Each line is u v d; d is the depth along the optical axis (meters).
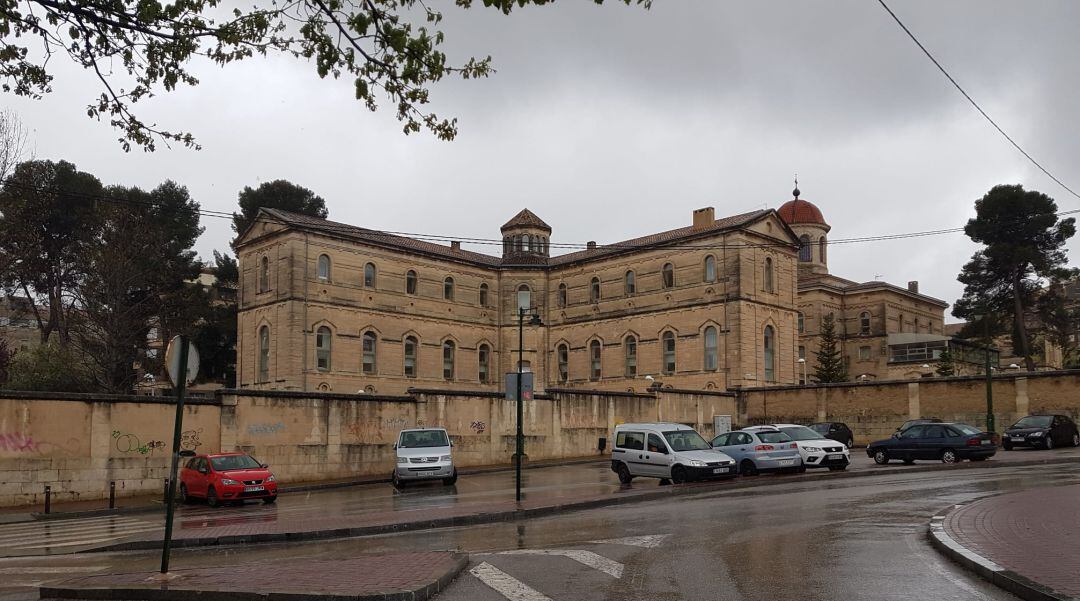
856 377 89.44
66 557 17.11
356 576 11.81
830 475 30.84
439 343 66.12
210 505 29.56
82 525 24.45
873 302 90.12
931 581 11.45
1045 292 75.75
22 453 30.75
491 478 37.69
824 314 89.50
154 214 66.44
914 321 95.12
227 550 17.23
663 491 26.55
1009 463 33.09
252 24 11.19
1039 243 73.81
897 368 86.38
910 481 27.22
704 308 60.47
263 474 29.91
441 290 66.81
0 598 12.05
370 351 62.25
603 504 24.28
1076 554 12.39
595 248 69.06
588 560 13.69
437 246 69.62
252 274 61.81
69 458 31.70
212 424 35.72
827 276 92.50
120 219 59.47
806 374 88.44
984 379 47.69
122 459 32.91
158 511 29.02
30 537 21.33
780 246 62.94
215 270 75.69
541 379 69.38
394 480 34.56
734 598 10.67
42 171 57.84
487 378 69.38
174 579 12.38
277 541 18.38
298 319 58.12
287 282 58.31
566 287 69.44
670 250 62.94
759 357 59.94
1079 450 39.50
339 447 39.41
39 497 30.91
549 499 25.02
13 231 56.84
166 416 34.31
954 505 19.09
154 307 65.50
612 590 11.30
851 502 21.50
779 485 28.17
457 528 19.80
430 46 10.86
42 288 63.88
